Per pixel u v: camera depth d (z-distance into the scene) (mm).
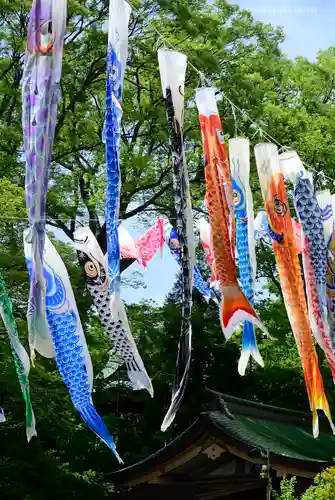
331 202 13234
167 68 10344
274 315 29062
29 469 17891
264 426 19062
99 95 26969
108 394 26656
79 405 10977
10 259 18266
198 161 26500
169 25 25031
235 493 17562
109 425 22391
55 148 26047
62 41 9156
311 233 12484
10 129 22547
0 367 17922
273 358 29516
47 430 19516
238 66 26469
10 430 18531
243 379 27422
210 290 15484
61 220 26500
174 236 15727
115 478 18266
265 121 26109
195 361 26641
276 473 16891
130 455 24391
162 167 28078
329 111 28797
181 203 10125
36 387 18641
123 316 10797
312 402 11586
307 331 11766
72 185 26109
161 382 26281
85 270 11141
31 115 9164
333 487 14789
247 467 17328
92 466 21484
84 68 25016
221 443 16875
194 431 16844
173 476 17859
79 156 26875
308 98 29375
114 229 9820
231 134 24516
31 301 9320
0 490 17344
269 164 12102
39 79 9133
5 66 24141
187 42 25078
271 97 27578
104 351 25172
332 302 12688
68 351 10992
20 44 23625
